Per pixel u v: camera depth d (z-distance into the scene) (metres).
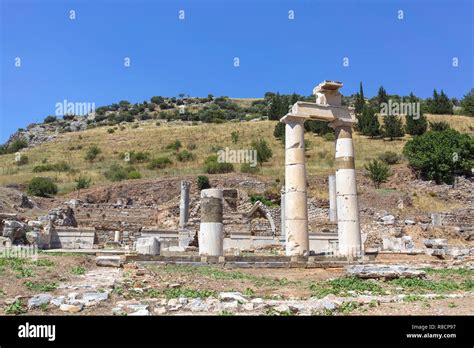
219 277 14.07
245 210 47.16
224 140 82.12
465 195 51.44
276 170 60.75
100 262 16.44
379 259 20.59
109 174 60.59
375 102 111.38
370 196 48.88
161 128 101.50
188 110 139.88
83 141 89.94
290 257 18.47
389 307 9.11
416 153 58.16
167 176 57.31
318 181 53.34
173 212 45.31
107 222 40.41
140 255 17.45
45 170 65.81
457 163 56.31
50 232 31.94
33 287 10.47
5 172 65.00
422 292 11.52
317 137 81.56
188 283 12.39
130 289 10.86
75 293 9.73
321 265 17.97
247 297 10.06
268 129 88.81
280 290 11.89
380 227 36.03
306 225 19.94
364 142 77.19
